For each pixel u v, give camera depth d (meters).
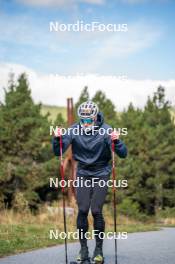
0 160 32.84
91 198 6.46
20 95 35.34
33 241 9.52
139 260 6.88
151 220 36.09
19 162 33.16
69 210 18.50
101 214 6.41
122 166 39.84
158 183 44.59
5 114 33.78
